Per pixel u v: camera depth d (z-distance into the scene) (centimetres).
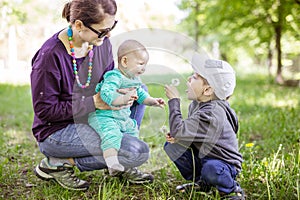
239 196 261
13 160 372
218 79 265
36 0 1680
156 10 1301
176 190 290
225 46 1543
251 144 336
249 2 997
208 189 279
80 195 285
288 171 303
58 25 296
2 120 598
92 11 251
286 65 1462
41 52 271
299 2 958
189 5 1398
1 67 1756
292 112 547
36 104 269
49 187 293
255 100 751
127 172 297
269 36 1237
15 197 284
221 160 260
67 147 277
